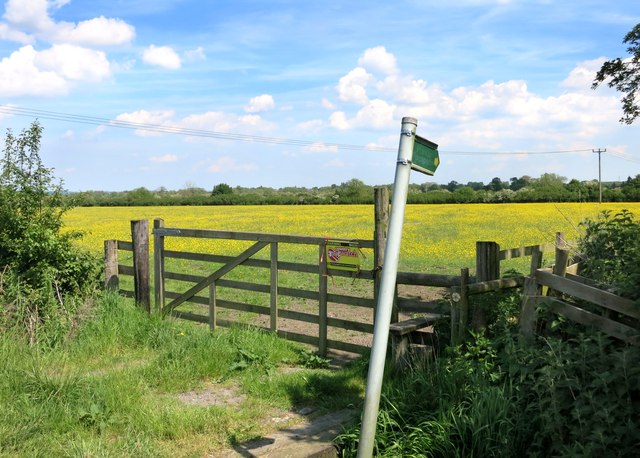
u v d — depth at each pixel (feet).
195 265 55.16
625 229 18.43
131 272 31.12
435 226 100.42
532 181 277.23
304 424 15.93
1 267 24.41
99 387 16.70
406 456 12.78
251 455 13.73
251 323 30.17
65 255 26.03
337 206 198.29
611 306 14.38
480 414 12.87
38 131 26.23
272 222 119.55
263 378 19.79
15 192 25.59
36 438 13.48
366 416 9.57
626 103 42.14
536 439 12.55
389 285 9.47
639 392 12.43
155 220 30.68
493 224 102.78
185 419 15.26
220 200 236.84
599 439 11.18
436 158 10.52
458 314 17.97
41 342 21.26
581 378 13.14
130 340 22.98
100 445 13.25
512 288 19.20
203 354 20.85
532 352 14.52
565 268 16.89
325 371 21.20
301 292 25.02
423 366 17.02
